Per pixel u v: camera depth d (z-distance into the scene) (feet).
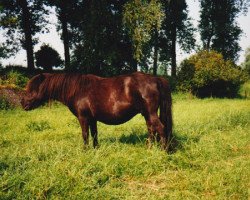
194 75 78.95
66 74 23.32
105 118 22.41
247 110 44.16
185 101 70.59
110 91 21.88
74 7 94.32
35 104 23.97
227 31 148.56
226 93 83.46
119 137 27.63
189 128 30.35
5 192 15.96
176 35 136.46
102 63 83.56
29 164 19.12
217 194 16.28
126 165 19.47
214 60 80.84
